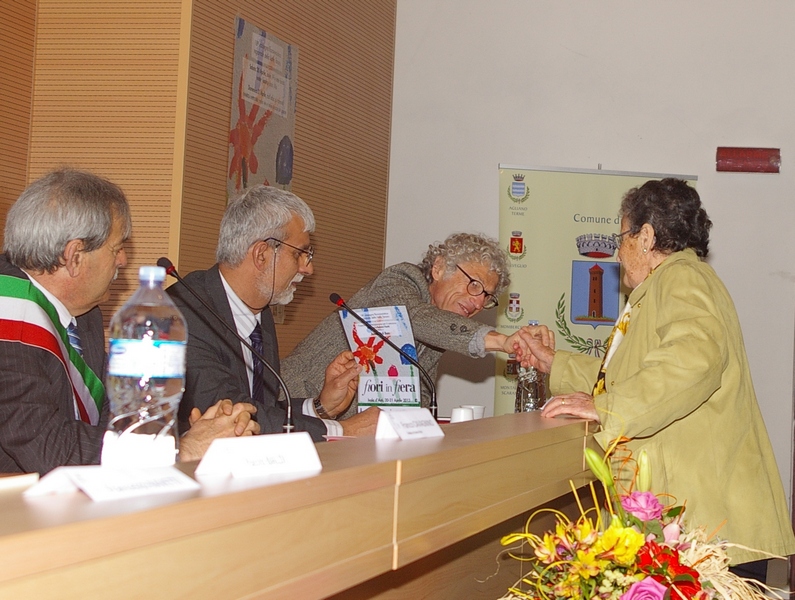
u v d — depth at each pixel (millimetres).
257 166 4086
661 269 2189
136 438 1086
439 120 5602
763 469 2121
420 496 1178
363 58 5254
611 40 5406
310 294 4734
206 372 2209
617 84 5391
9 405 1570
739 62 5238
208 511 781
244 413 1622
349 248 5148
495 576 1893
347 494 1006
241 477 918
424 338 2818
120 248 1925
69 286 1862
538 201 5164
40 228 1794
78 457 1562
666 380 1846
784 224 5125
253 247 2375
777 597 1405
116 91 3490
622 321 2275
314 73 4668
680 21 5324
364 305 2971
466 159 5551
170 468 874
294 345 4590
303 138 4574
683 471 2037
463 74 5586
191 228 3527
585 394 2059
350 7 5070
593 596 1148
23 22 3453
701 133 5266
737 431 2086
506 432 1583
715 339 1922
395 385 2617
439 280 3074
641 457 1473
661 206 2248
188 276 2379
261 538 853
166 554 732
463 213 5539
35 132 3510
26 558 612
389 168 5648
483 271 3025
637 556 1170
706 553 1291
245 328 2436
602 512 2139
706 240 2293
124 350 1093
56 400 1708
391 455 1167
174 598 740
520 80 5508
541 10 5500
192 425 1685
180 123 3447
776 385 5074
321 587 948
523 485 1563
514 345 2688
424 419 1476
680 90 5309
